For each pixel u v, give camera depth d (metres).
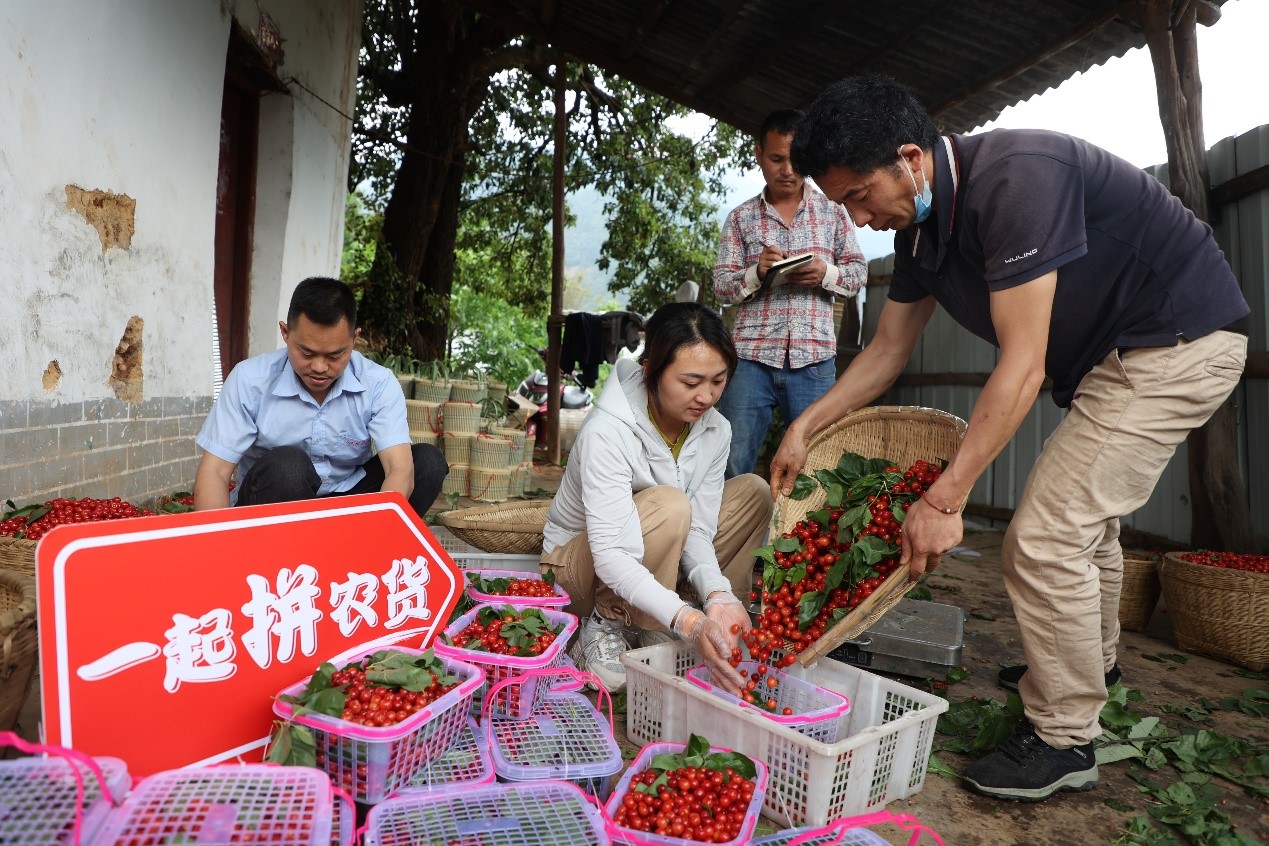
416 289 10.76
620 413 2.70
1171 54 4.71
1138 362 2.30
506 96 13.59
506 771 1.90
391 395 2.98
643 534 2.67
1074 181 2.12
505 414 8.58
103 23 3.40
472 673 2.01
